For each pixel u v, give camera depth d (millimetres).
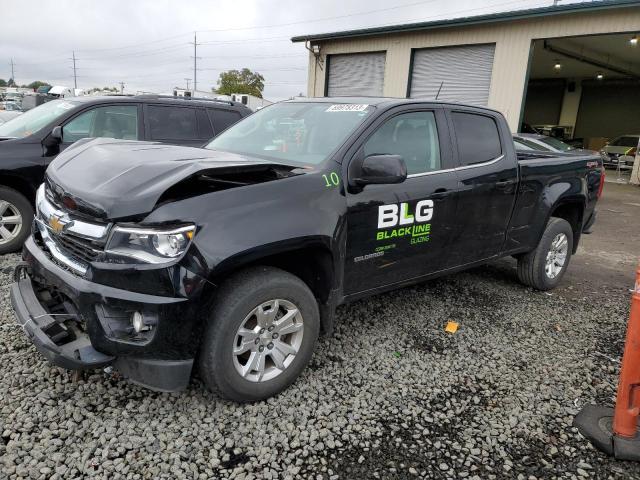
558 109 30734
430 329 4129
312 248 2973
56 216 2842
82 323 2697
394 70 17172
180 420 2756
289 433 2717
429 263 3906
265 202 2773
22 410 2734
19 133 5664
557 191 4953
